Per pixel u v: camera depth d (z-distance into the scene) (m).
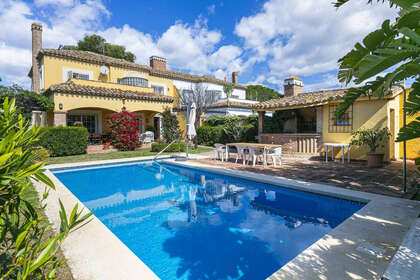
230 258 3.30
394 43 3.07
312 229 4.19
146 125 20.53
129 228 4.34
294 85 16.27
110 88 17.28
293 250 3.47
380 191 5.57
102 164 10.50
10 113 1.34
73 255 2.86
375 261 2.65
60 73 17.17
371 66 3.01
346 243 3.07
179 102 21.88
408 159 11.20
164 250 3.55
